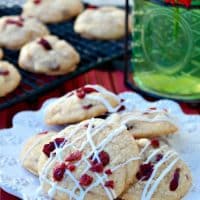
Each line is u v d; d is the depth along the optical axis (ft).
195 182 1.40
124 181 1.31
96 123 1.42
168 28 1.69
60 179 1.32
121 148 1.36
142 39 1.78
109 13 2.41
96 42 2.31
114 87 1.95
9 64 2.00
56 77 2.00
